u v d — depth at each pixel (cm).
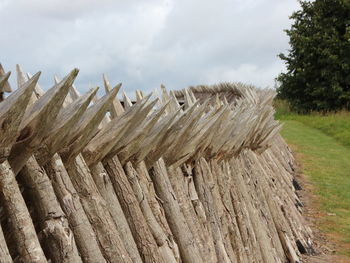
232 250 472
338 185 1259
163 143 359
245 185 589
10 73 190
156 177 367
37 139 226
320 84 3481
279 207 721
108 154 309
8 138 206
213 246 421
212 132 423
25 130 220
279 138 1325
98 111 260
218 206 464
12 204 215
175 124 360
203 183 443
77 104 244
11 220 217
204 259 399
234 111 552
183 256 369
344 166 1551
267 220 642
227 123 475
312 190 1191
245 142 597
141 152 340
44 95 224
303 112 3534
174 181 393
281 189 827
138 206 322
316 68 3497
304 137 2164
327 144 2006
